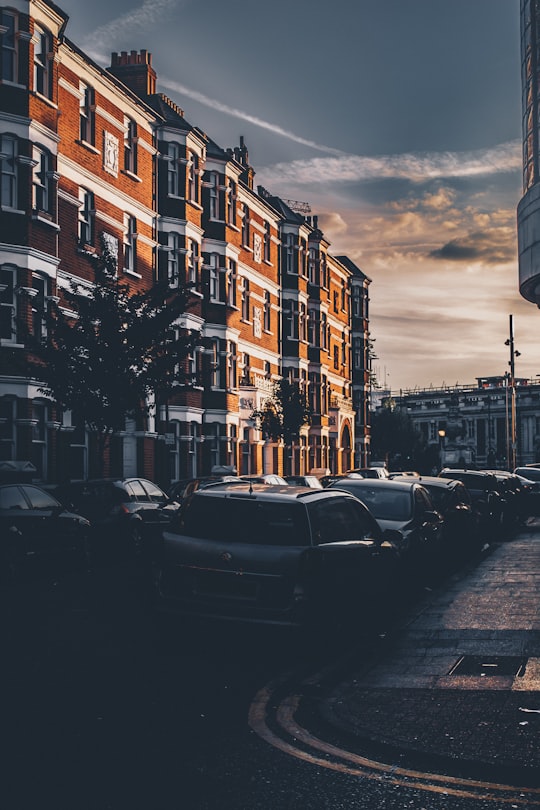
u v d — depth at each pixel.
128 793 4.81
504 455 109.94
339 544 8.84
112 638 9.25
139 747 5.64
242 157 45.16
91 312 20.66
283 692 7.21
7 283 22.17
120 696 6.94
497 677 7.40
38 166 23.17
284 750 5.61
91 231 27.00
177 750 5.59
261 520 8.56
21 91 22.55
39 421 23.33
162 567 8.69
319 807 4.65
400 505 13.01
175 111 33.59
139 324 20.81
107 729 6.04
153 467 30.20
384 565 10.12
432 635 9.34
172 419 31.98
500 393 113.19
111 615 10.63
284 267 47.41
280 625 8.12
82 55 26.06
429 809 4.63
